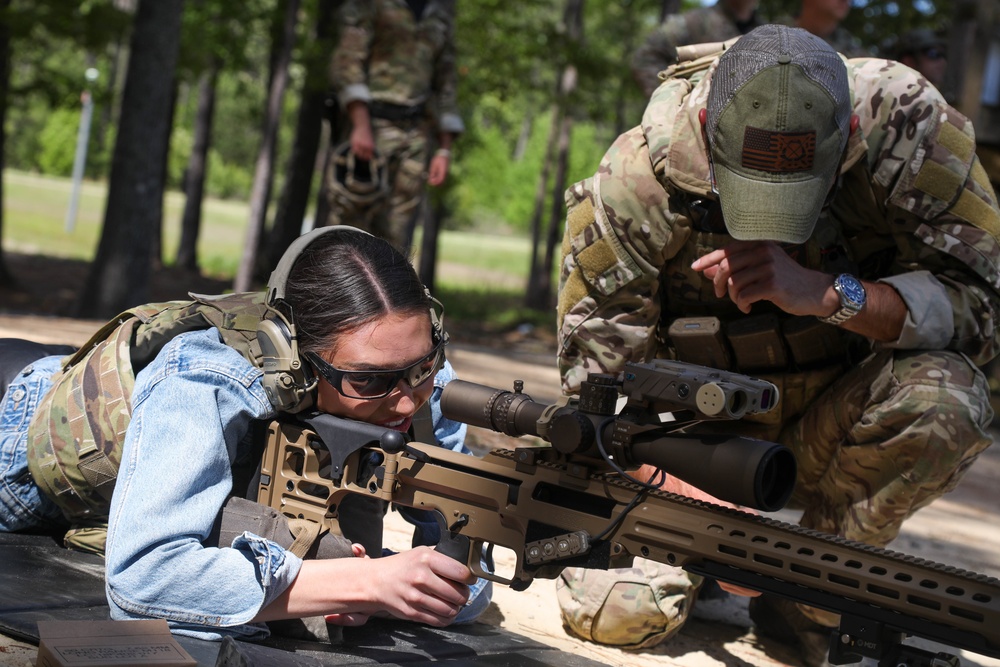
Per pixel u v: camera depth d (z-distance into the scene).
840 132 2.46
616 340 2.90
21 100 15.66
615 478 2.05
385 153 6.57
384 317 2.21
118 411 2.43
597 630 2.89
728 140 2.47
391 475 2.24
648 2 21.83
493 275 37.38
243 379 2.28
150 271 12.18
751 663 2.95
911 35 6.29
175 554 2.12
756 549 1.88
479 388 2.26
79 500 2.55
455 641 2.46
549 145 23.80
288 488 2.37
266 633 2.19
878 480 2.78
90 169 61.94
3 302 14.74
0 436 2.67
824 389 3.02
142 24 11.86
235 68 17.38
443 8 6.72
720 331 2.95
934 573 1.74
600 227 2.83
